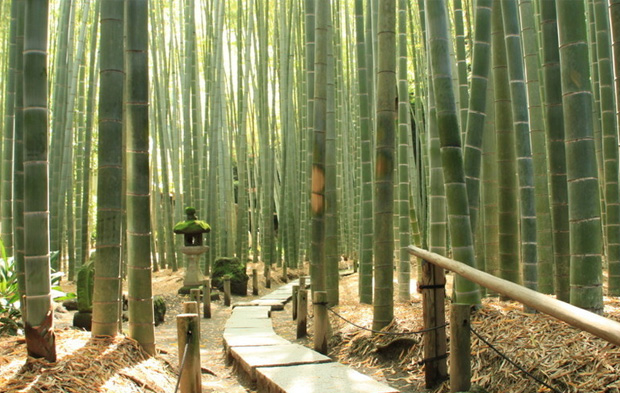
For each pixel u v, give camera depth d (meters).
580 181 3.02
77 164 9.17
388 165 4.07
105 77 3.37
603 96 4.64
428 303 3.12
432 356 3.12
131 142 3.52
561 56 3.07
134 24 3.46
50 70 10.11
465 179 3.70
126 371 2.97
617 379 2.41
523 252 3.95
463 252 3.53
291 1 9.66
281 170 11.30
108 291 3.41
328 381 3.18
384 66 4.00
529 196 3.92
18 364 2.87
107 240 3.41
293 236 11.19
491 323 3.33
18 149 3.53
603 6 4.72
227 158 10.80
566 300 3.62
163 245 11.30
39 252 2.81
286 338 5.04
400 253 5.97
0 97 9.68
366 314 4.75
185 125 9.78
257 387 3.50
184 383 2.85
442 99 3.51
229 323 5.80
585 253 3.03
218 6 9.48
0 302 4.02
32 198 2.81
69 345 3.18
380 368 3.65
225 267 9.08
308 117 6.58
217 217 10.77
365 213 5.48
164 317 6.73
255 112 12.70
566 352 2.73
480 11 3.70
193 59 9.61
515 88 3.94
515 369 2.82
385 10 3.98
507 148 4.10
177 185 10.82
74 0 8.76
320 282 4.88
